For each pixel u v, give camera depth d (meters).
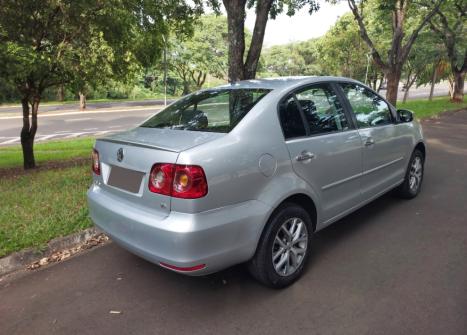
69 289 3.19
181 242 2.50
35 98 8.26
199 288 3.14
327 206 3.47
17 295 3.12
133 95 47.84
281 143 2.99
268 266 2.94
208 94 3.61
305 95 3.40
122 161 2.91
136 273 3.42
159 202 2.63
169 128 3.19
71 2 6.42
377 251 3.67
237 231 2.69
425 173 6.44
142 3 8.09
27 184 6.08
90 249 3.90
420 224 4.27
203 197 2.52
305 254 3.24
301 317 2.73
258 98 3.14
